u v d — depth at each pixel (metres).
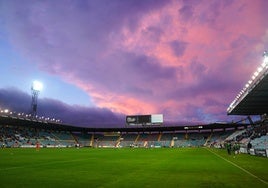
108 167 23.47
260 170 20.61
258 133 67.19
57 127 122.00
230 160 31.83
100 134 141.88
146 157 39.16
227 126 117.56
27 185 13.53
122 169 21.69
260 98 49.22
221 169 21.45
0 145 88.31
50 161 30.30
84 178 16.14
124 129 130.12
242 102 52.50
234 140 84.44
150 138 131.75
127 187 12.98
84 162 29.20
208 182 14.55
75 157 38.56
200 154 47.66
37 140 108.81
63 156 40.66
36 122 107.75
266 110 61.94
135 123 123.81
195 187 12.98
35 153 49.62
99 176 17.11
